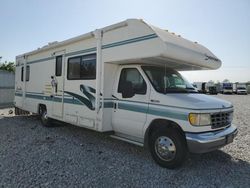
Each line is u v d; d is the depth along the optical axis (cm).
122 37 521
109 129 574
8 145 588
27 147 574
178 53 467
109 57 551
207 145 416
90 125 601
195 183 396
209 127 437
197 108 423
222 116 471
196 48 539
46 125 827
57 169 438
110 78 571
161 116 464
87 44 623
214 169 459
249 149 588
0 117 1073
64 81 711
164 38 457
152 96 484
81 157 510
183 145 439
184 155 439
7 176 402
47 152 538
